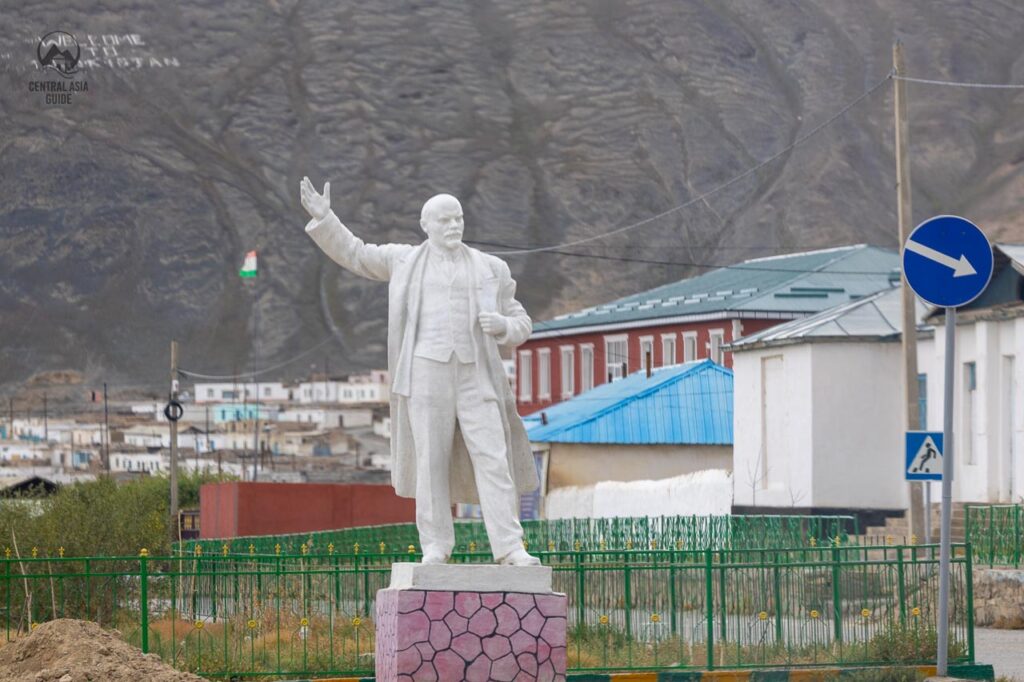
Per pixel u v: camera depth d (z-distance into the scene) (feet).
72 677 65.05
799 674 71.67
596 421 217.97
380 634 56.80
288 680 73.26
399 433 56.90
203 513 200.44
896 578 77.92
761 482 185.88
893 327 177.27
